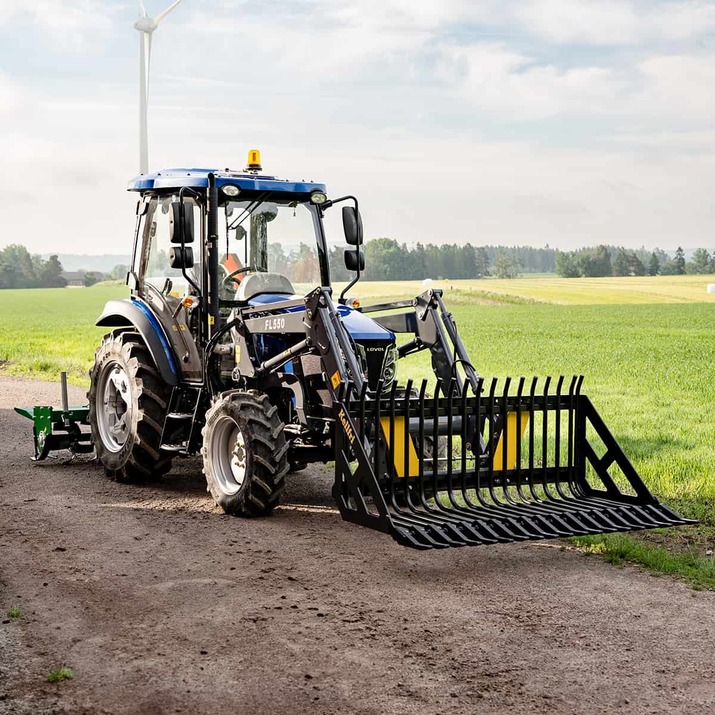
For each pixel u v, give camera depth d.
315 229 8.66
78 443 10.09
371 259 116.44
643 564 6.41
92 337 37.69
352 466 8.02
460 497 7.80
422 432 6.73
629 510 6.84
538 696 4.27
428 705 4.17
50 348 29.78
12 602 5.51
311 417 7.57
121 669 4.54
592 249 144.75
